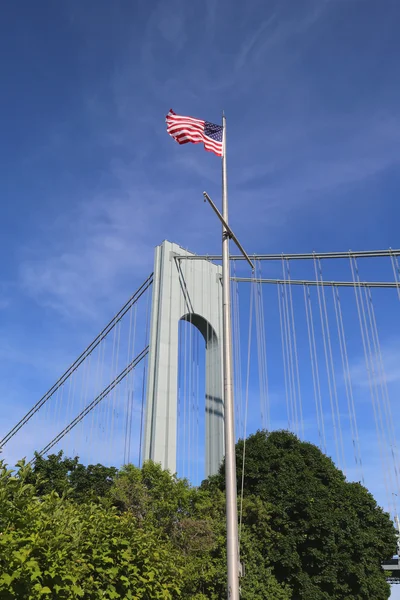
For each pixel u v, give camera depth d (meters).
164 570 13.24
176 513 25.72
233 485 14.17
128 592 11.62
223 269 17.16
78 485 36.38
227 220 18.70
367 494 32.06
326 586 26.83
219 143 20.75
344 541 27.78
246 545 25.14
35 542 9.31
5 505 9.62
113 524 12.42
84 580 10.98
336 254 42.47
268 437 32.19
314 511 27.61
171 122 21.14
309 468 30.66
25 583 8.78
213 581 23.17
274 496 28.58
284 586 26.16
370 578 28.19
